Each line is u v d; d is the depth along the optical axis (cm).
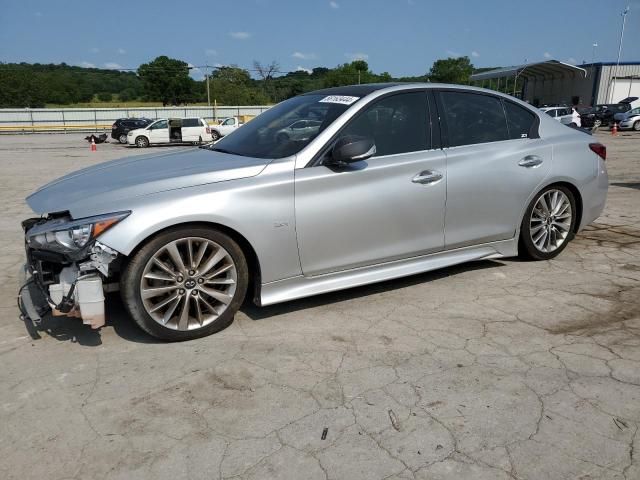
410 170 376
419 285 418
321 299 392
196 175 326
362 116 369
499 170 418
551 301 383
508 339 324
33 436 239
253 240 327
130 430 242
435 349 313
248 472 215
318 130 360
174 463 221
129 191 312
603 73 4366
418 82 409
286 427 243
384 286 417
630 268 454
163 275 313
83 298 294
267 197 328
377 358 303
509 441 231
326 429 241
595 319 352
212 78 8356
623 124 2972
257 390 272
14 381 284
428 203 386
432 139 395
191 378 284
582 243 533
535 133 451
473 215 412
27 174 1318
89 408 259
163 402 263
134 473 215
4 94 7775
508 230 437
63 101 8362
